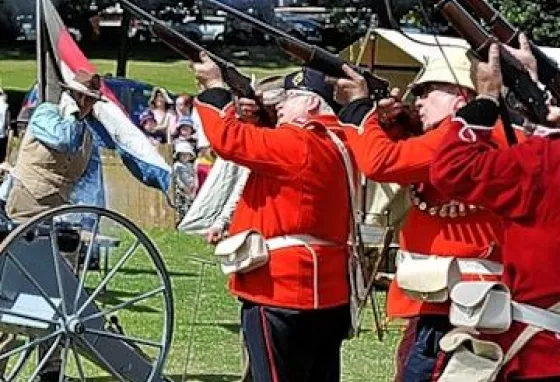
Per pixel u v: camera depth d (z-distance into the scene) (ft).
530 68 15.05
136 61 132.16
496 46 14.85
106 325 25.30
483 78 14.82
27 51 130.72
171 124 58.59
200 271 44.88
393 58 50.21
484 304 14.70
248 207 19.94
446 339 15.12
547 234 14.29
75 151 26.94
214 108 19.27
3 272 23.49
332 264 19.85
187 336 34.73
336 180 19.75
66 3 121.60
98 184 29.09
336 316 20.08
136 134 29.91
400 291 18.17
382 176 17.06
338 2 94.79
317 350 20.11
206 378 30.14
